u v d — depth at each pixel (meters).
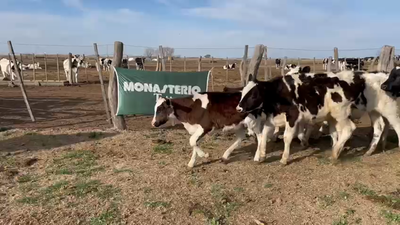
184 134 9.17
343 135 6.91
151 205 5.00
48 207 4.96
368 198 5.15
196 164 6.82
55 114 12.66
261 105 6.58
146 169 6.52
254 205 5.05
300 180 5.97
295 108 6.73
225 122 6.65
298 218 4.69
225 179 6.03
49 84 23.50
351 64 27.23
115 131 9.45
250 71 9.59
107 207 4.96
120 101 9.48
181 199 5.22
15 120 11.36
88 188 5.59
